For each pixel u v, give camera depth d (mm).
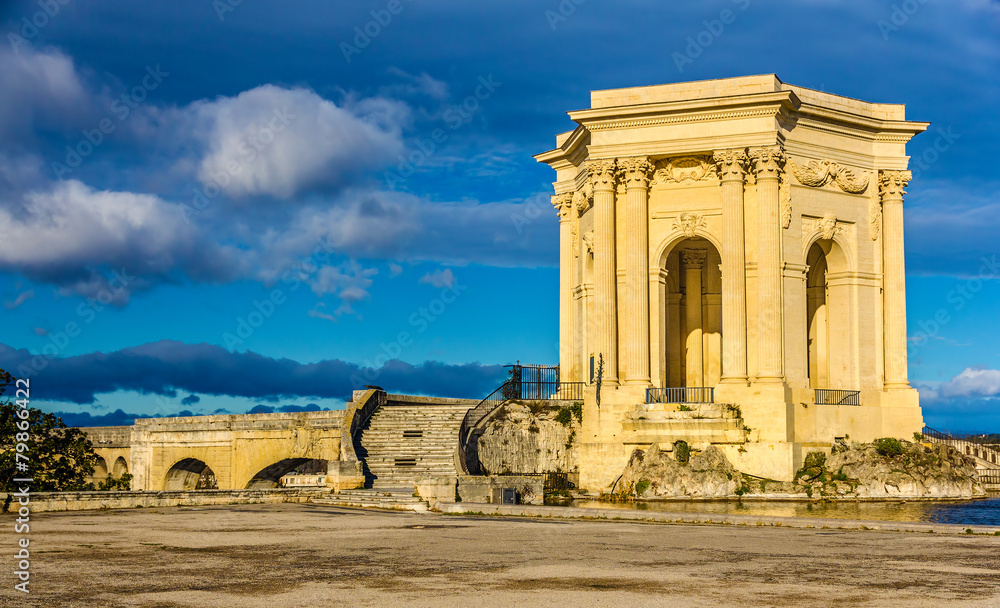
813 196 52500
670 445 48938
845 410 52031
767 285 49688
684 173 52531
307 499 40625
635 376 51406
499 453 49656
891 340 54625
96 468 71812
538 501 42750
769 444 48031
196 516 32406
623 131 52656
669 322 59906
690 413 48875
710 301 60188
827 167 52688
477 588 16953
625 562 20406
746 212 50906
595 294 52781
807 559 20953
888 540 25000
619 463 49625
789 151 51656
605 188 52875
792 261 51062
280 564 19938
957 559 20938
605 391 51469
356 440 47969
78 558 20828
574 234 60844
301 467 67562
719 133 50906
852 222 54094
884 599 15984
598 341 52469
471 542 24281
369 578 18047
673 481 46812
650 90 52844
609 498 47219
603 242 52719
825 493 46875
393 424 50062
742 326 49906
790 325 50625
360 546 23297
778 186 50625
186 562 20219
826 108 52531
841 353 54094
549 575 18469
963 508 42781
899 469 48656
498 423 50469
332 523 29797
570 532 27109
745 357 50094
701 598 16047
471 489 39906
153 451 64500
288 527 28297
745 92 50781
